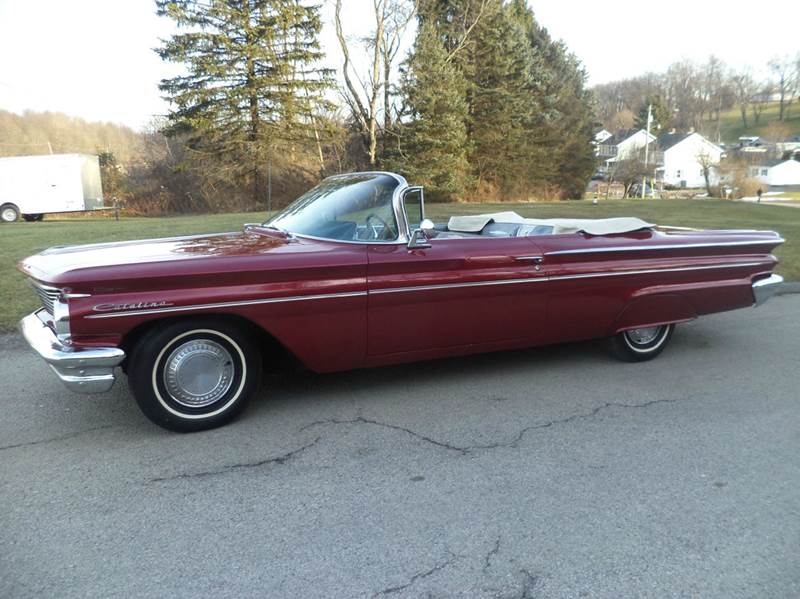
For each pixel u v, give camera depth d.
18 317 6.00
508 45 33.19
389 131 29.30
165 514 2.79
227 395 3.71
